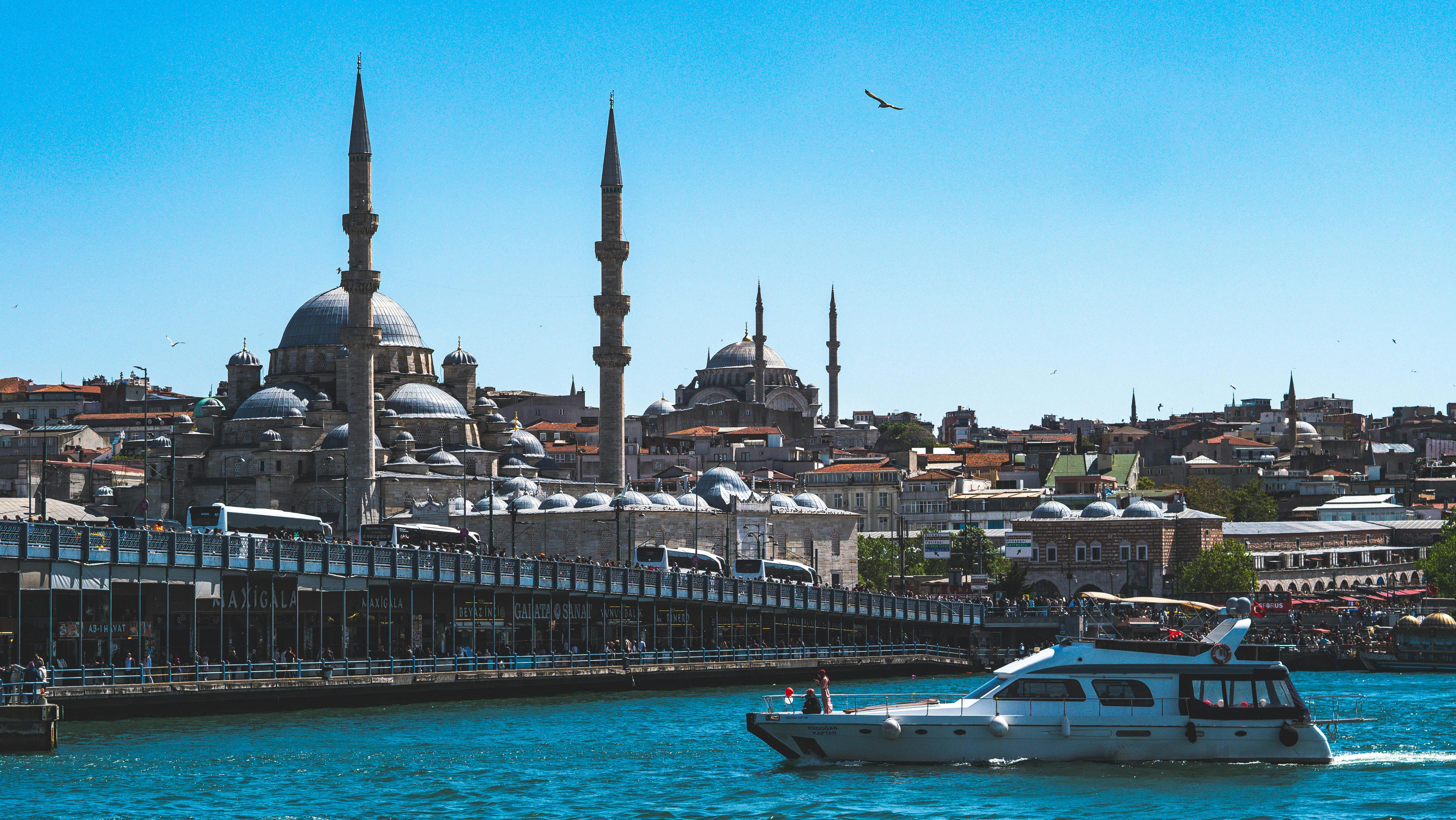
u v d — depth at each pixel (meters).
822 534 197.75
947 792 63.62
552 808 61.88
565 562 114.56
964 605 149.38
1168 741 68.06
